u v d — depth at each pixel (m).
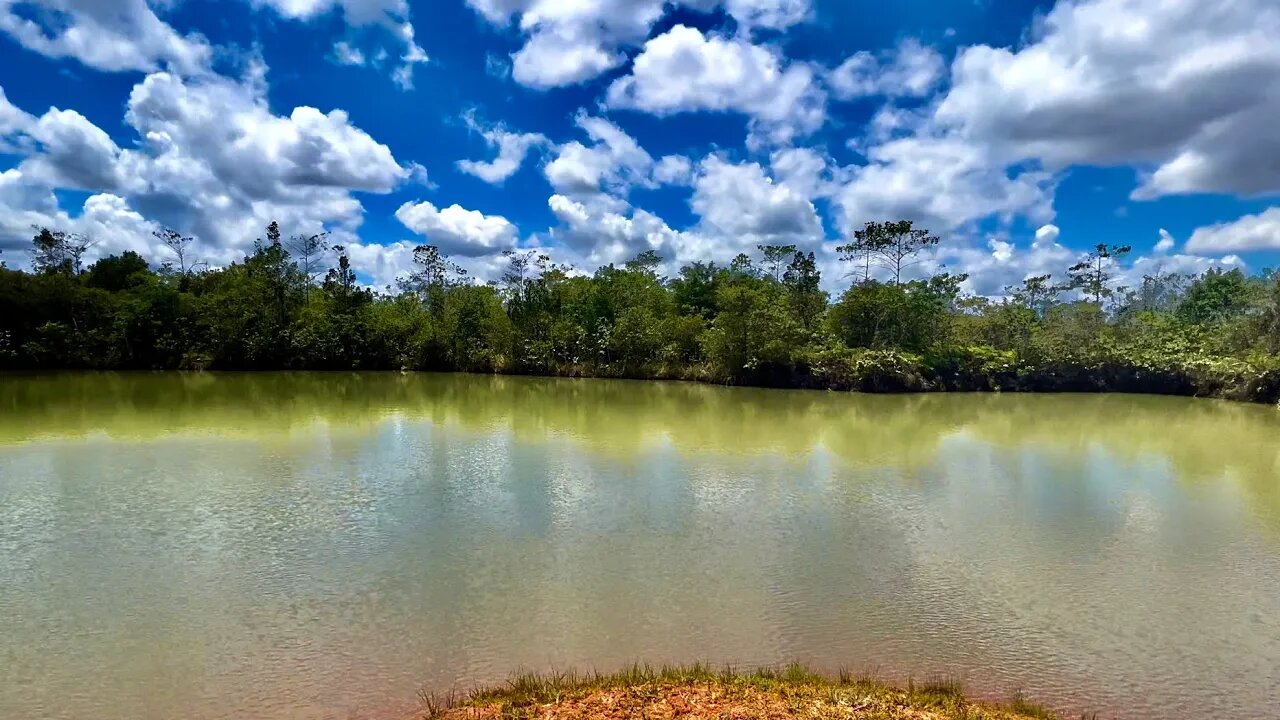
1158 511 13.94
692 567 10.40
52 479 14.94
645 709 6.05
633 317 46.12
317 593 9.28
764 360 39.88
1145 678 7.48
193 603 8.94
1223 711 6.90
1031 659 7.83
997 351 42.22
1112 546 11.77
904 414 28.88
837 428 24.19
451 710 6.22
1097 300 52.50
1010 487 15.72
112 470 15.80
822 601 9.28
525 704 6.21
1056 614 9.04
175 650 7.73
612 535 11.80
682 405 30.44
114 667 7.37
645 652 7.79
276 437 20.31
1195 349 42.78
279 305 48.91
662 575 10.07
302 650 7.75
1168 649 8.15
